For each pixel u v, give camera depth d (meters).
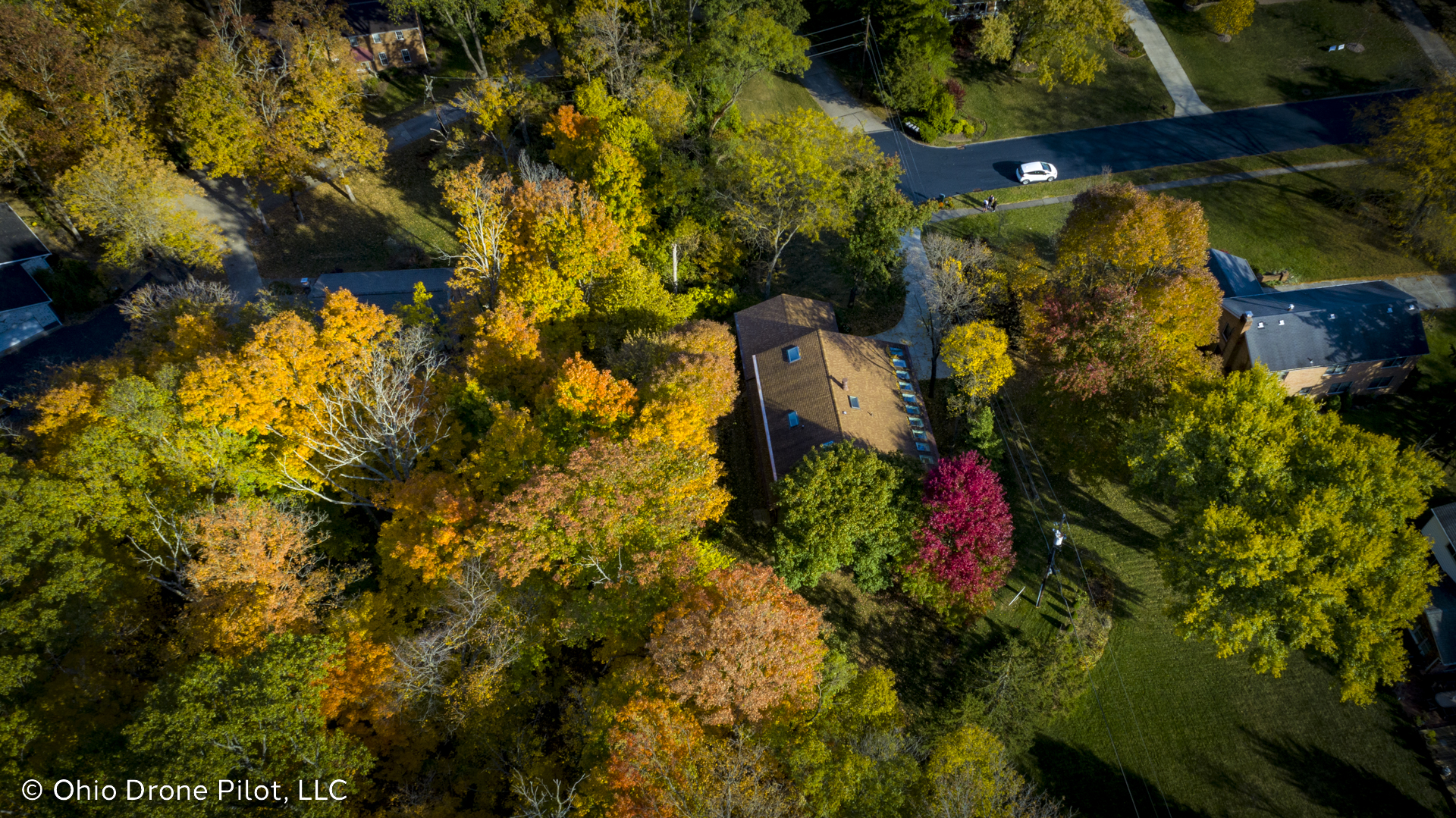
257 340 35.75
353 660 30.83
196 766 23.67
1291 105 76.50
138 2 66.19
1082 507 47.56
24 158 55.81
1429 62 78.19
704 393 39.69
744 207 55.16
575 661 37.50
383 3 73.81
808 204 53.97
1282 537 35.44
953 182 69.94
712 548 37.50
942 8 71.81
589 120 56.94
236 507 32.59
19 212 58.72
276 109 58.19
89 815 23.12
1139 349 44.00
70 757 25.12
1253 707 40.03
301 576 38.28
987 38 73.81
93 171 49.81
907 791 29.34
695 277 58.84
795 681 28.45
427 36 76.81
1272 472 37.69
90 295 56.81
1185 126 75.19
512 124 66.81
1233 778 38.00
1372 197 66.81
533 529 31.61
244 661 27.39
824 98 77.38
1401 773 37.91
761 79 77.69
